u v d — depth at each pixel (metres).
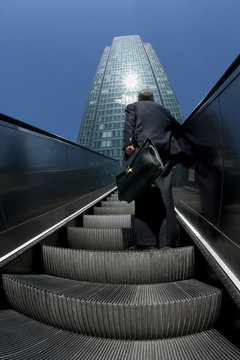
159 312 1.37
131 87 113.25
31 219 2.52
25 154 2.60
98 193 6.35
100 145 100.69
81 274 1.96
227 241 1.57
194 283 1.73
